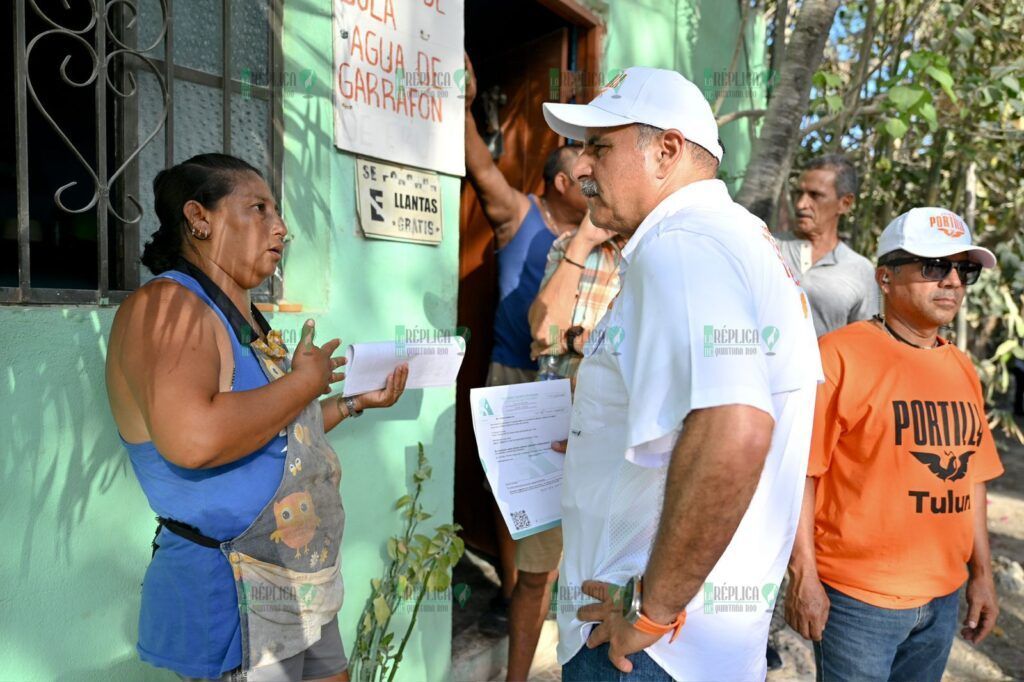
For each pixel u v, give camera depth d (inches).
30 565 56.2
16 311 54.4
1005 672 117.0
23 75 55.3
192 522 50.9
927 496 70.5
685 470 41.9
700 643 49.4
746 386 41.2
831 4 100.7
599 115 53.2
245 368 52.9
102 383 59.9
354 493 83.6
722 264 44.6
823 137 188.1
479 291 142.9
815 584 71.3
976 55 184.1
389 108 84.0
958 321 202.1
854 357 72.6
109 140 68.2
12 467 54.7
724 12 173.6
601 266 93.4
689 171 52.4
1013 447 267.3
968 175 194.2
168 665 51.9
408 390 89.8
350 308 82.0
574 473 54.9
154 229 68.9
